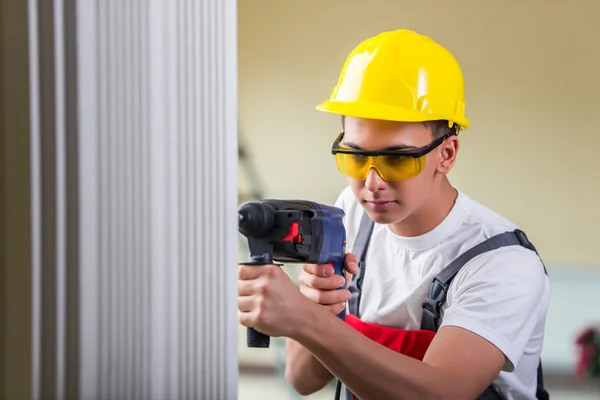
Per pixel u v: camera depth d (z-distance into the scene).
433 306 1.55
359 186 1.47
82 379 0.56
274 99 4.27
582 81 4.05
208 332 0.67
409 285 1.64
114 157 0.57
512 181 4.13
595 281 4.05
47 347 0.55
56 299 0.55
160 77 0.61
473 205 1.64
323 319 1.16
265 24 4.25
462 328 1.35
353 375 1.20
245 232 1.20
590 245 4.09
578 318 3.96
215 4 0.68
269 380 4.03
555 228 4.12
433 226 1.59
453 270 1.53
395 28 4.16
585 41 4.04
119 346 0.58
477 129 4.14
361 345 1.19
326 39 4.21
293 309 1.13
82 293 0.55
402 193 1.44
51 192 0.55
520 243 1.55
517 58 4.09
